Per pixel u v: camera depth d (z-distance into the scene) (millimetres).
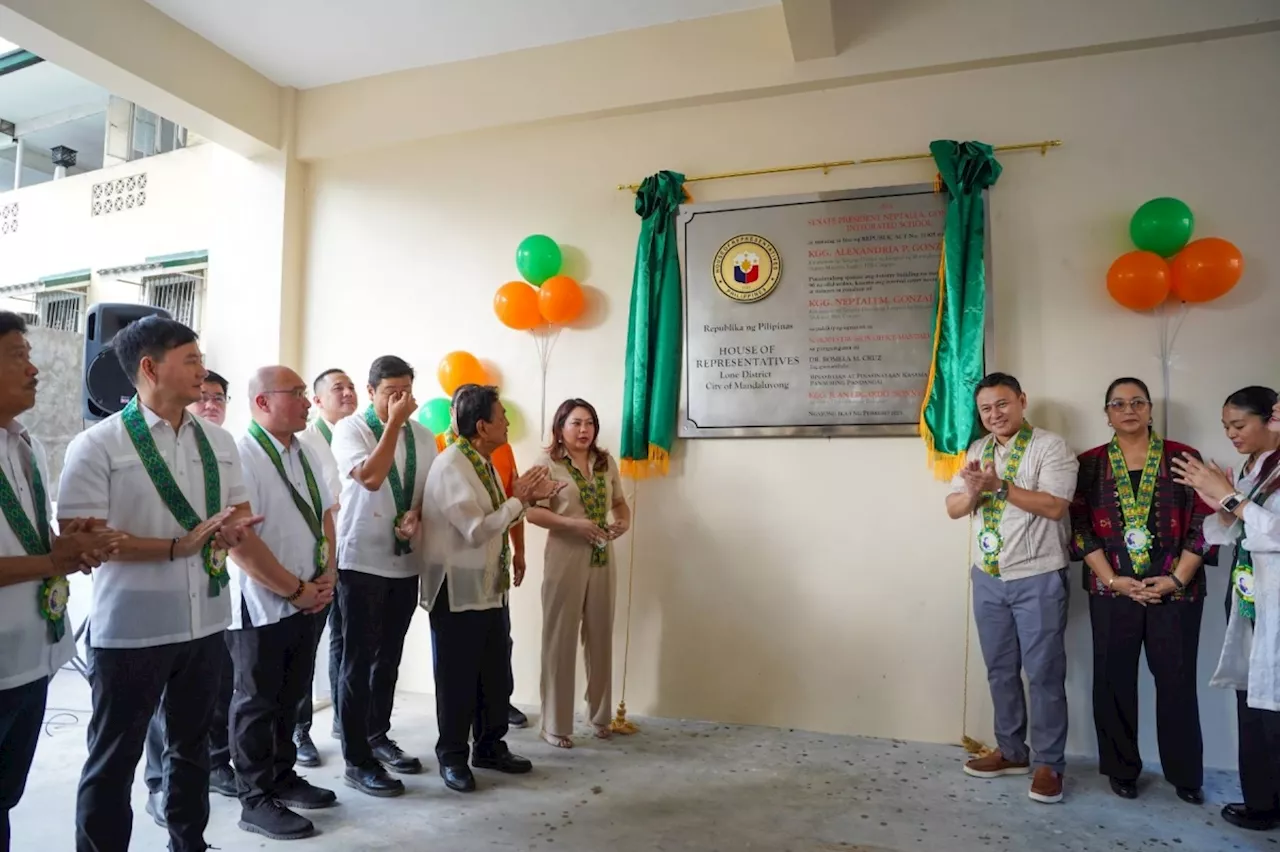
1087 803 2652
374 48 3908
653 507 3641
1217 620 2986
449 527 2723
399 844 2348
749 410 3521
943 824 2498
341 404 3156
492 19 3652
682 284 3648
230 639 2539
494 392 2840
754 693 3469
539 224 3941
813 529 3438
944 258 3268
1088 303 3193
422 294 4113
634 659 3627
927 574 3293
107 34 3328
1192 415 3064
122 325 3830
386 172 4230
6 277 6031
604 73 3770
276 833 2365
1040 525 2779
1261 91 3074
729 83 3576
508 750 2961
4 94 5957
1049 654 2729
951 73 3393
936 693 3256
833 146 3521
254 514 2387
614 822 2504
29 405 1724
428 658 3996
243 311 4289
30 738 1728
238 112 3994
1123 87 3209
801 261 3496
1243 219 3061
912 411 3330
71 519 1772
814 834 2428
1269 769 2445
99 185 5680
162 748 2570
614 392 3773
